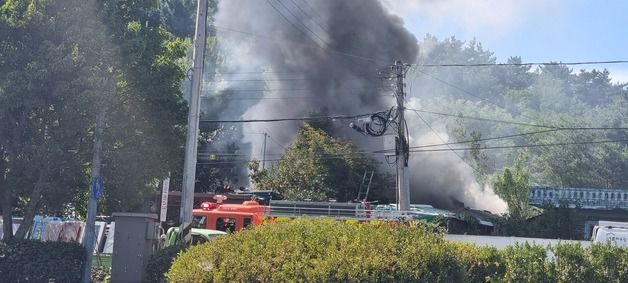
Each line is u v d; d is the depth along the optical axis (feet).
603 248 28.73
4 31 45.39
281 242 24.00
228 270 22.90
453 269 24.57
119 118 48.85
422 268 23.47
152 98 50.24
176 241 50.55
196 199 90.89
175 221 84.23
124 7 50.85
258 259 22.99
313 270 22.24
